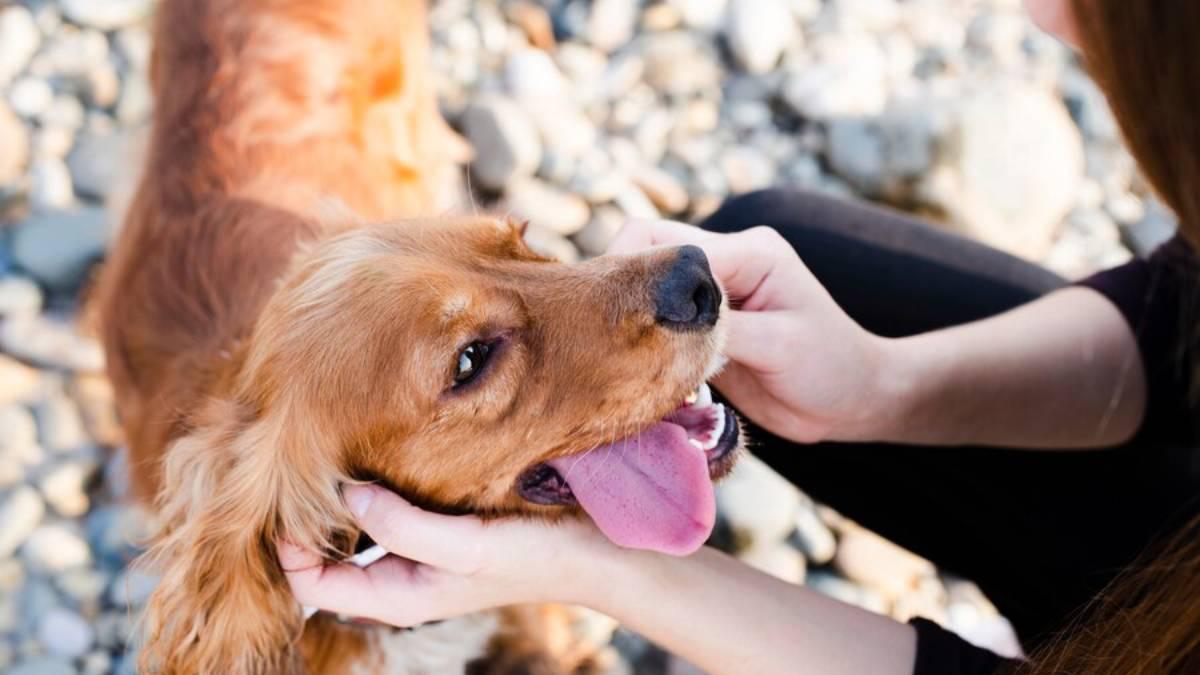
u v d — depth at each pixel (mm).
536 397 699
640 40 1282
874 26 1316
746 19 1257
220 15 984
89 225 1101
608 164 1179
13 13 1227
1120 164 1235
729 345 705
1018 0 1368
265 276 869
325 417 711
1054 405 772
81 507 996
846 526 996
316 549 718
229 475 720
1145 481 787
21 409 1023
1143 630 541
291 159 946
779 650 654
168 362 873
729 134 1230
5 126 1152
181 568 712
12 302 1070
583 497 687
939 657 646
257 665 739
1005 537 798
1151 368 772
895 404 742
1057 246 1173
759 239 724
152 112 1010
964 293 837
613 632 936
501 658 845
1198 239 515
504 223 757
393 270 704
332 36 1004
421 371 694
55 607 946
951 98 1184
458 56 1245
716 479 701
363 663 787
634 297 693
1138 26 483
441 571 669
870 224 857
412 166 1053
